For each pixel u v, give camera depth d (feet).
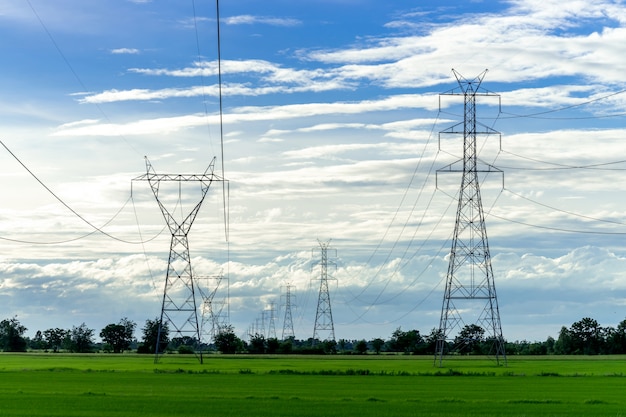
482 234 445.37
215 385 314.14
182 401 242.58
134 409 220.23
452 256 446.19
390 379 360.48
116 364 532.73
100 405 229.66
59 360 631.15
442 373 399.85
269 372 409.28
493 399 254.27
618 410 223.10
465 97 439.22
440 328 476.54
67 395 260.83
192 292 507.30
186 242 497.87
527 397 263.08
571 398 258.37
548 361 621.31
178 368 463.01
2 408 221.87
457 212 444.14
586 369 454.81
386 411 218.79
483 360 644.27
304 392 280.31
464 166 442.50
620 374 396.98
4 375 384.68
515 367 484.33
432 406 232.12
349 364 539.70
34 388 294.25
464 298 449.06
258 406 229.04
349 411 218.18
